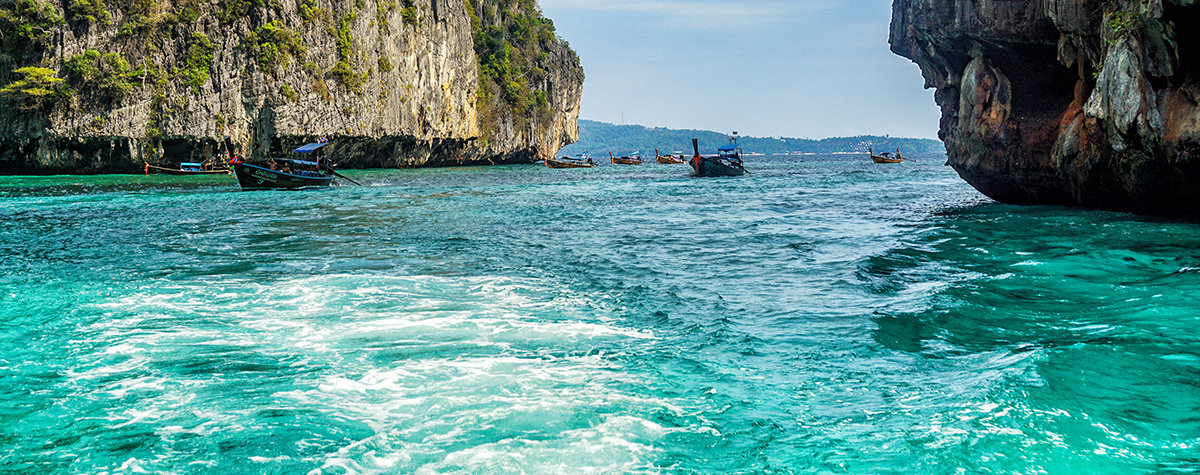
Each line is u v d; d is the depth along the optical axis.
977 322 10.11
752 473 5.89
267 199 34.69
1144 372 7.63
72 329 10.19
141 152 59.88
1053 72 23.17
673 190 43.44
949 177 60.84
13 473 6.01
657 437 6.56
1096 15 18.89
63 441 6.59
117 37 58.44
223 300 11.99
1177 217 19.56
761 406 7.20
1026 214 23.17
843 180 55.72
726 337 9.67
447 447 6.45
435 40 86.06
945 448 6.04
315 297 12.20
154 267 15.36
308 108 67.25
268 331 10.04
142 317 10.86
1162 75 16.67
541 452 6.33
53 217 26.22
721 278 14.07
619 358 8.79
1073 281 12.59
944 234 19.59
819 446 6.28
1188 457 5.81
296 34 66.62
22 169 57.47
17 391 7.77
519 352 9.05
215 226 23.17
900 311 10.85
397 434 6.71
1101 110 18.69
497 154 101.94
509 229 22.50
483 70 101.50
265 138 65.50
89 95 57.31
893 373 8.05
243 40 63.62
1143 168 18.53
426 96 84.50
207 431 6.77
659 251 17.77
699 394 7.55
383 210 29.14
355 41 72.44
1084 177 21.48
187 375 8.25
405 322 10.51
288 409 7.25
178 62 61.19
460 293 12.62
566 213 28.12
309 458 6.26
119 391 7.77
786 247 18.12
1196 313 9.97
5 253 17.48
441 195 38.06
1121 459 5.81
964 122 26.69
